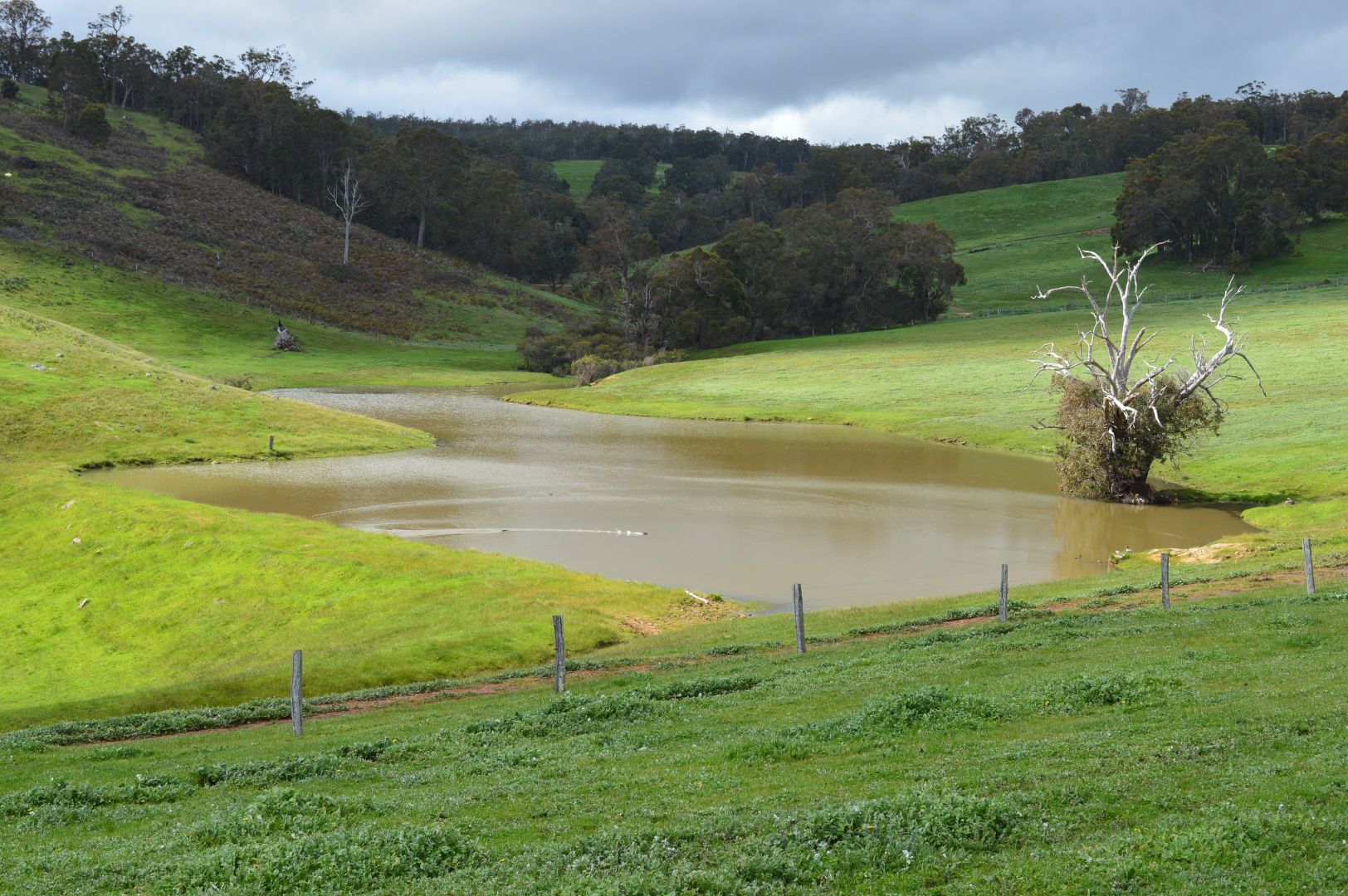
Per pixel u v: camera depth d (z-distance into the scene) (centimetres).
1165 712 1611
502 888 1100
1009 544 4675
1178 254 17775
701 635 3088
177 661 3309
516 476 6581
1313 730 1440
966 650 2353
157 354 13075
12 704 3042
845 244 16400
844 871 1089
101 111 19850
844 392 10575
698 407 10381
